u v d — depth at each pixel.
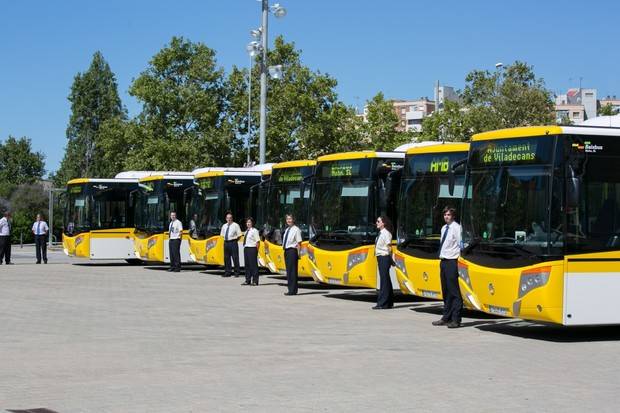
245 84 62.09
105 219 37.09
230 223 30.88
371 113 64.25
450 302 17.50
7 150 117.44
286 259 24.55
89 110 106.88
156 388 10.91
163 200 35.56
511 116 47.41
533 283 15.14
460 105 57.81
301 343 15.06
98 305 21.52
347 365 12.73
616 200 15.43
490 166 16.44
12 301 22.45
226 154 61.66
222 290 26.00
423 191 19.84
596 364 13.00
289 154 61.34
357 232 22.16
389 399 10.23
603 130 15.42
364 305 21.89
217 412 9.49
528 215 15.48
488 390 10.84
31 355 13.70
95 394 10.53
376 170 22.05
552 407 9.85
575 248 15.07
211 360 13.19
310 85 60.75
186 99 61.12
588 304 15.12
